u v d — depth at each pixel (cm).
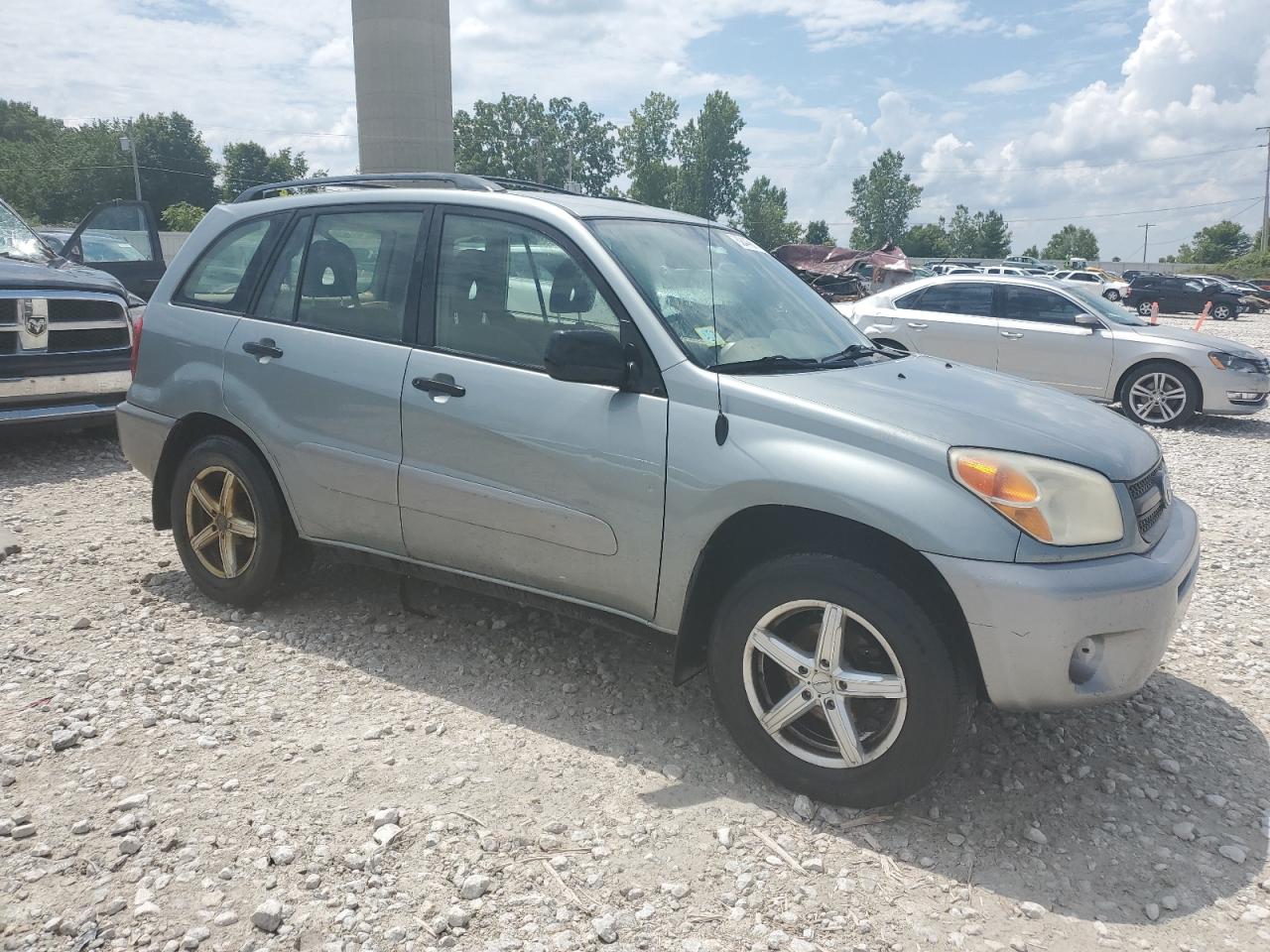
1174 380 1096
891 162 13050
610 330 333
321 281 404
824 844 282
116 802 286
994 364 1167
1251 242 10450
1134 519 292
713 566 321
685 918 248
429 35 2983
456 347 365
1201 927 253
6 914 238
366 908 246
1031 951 241
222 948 230
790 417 301
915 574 287
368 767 312
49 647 393
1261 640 456
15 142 11338
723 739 342
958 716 278
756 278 398
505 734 338
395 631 422
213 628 419
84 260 1016
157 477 446
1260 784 327
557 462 334
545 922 244
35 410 694
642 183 10344
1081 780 325
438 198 382
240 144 10769
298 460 398
